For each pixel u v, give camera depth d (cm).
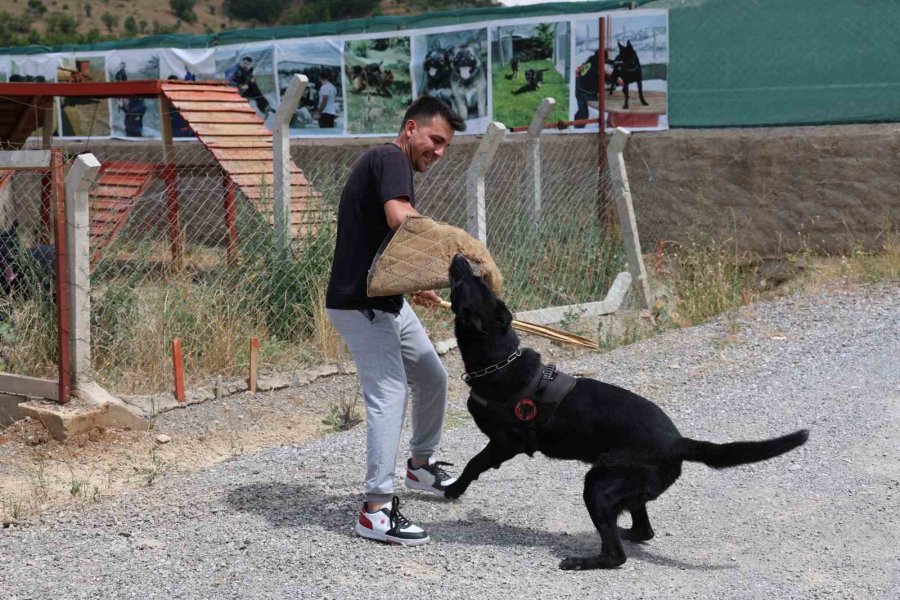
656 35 1091
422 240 400
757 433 564
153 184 1248
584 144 1109
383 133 1241
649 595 358
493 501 466
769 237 1059
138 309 695
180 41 1362
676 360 732
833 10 1016
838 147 1018
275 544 403
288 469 509
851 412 586
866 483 479
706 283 927
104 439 589
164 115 1108
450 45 1184
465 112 1187
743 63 1059
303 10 4581
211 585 364
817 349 726
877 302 833
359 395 685
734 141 1062
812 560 394
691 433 571
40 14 3972
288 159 790
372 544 405
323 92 1273
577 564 381
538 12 1131
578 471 508
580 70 1120
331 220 812
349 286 407
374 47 1230
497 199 1112
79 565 386
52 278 657
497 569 382
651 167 1107
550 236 949
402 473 505
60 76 1331
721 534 427
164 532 421
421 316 822
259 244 783
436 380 448
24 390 615
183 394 647
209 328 707
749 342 763
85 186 590
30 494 511
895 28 995
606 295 950
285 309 769
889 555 396
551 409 399
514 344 407
